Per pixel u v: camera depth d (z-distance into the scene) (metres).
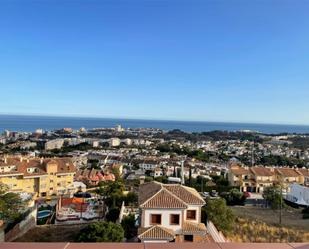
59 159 92.62
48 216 52.12
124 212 44.81
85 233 29.62
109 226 29.83
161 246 5.93
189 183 92.12
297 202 75.81
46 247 5.86
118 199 53.28
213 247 6.03
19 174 80.06
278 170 99.75
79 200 66.06
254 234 42.62
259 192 92.81
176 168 118.25
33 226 43.94
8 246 5.81
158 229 27.81
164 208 28.95
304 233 45.44
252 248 6.00
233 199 74.12
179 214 29.06
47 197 80.06
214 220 38.22
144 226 28.97
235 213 59.09
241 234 41.81
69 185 89.62
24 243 5.95
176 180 86.06
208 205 39.22
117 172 115.62
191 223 29.72
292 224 53.66
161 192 30.62
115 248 5.82
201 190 85.56
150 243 6.04
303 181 96.00
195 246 5.97
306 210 65.19
